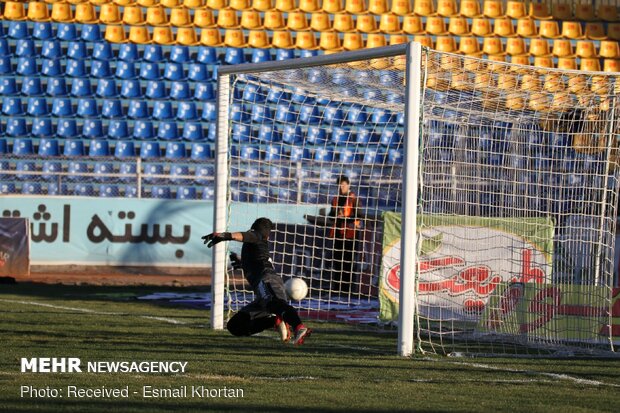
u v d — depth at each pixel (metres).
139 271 77.44
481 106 52.25
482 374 31.39
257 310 35.62
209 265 78.31
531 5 108.25
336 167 80.94
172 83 94.38
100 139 89.44
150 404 24.30
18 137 88.88
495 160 53.03
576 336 41.53
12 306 53.06
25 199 76.19
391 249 50.16
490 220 48.59
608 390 28.38
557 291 42.34
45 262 76.31
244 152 83.81
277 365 32.41
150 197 81.56
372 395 26.33
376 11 106.06
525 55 104.44
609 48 106.38
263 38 100.81
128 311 52.34
